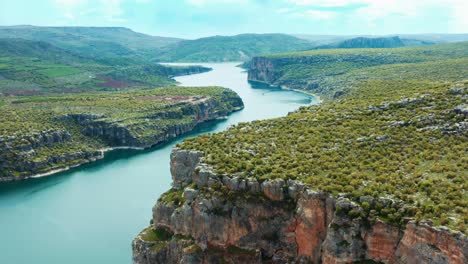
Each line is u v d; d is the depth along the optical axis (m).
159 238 100.00
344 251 74.00
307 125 118.38
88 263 110.81
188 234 94.12
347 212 74.88
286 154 97.62
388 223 70.62
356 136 102.25
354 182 78.94
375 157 89.81
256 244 88.00
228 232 89.44
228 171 92.25
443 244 63.69
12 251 117.94
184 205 94.69
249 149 103.88
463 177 74.94
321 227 79.50
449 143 89.19
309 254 81.75
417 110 109.62
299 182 84.25
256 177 88.56
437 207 67.81
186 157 105.31
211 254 90.19
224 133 119.38
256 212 87.38
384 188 75.81
